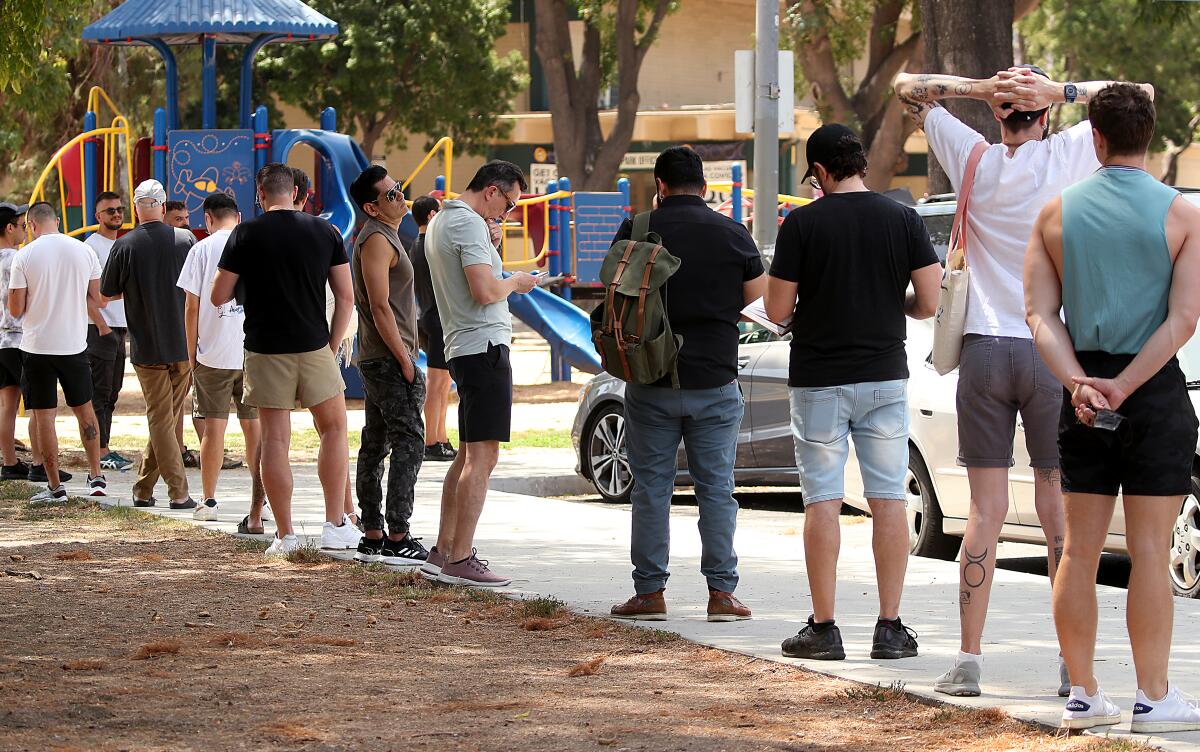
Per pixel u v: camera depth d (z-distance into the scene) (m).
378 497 12.05
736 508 9.87
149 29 25.97
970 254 7.93
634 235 9.63
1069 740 6.92
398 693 7.99
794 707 7.71
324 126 27.72
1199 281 6.61
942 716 7.40
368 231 11.43
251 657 8.83
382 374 11.74
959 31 22.69
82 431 15.60
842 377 8.59
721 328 9.67
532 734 7.17
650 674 8.45
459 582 11.08
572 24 55.12
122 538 13.30
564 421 25.42
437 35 48.03
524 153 58.03
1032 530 11.95
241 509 15.04
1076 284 6.79
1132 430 6.72
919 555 13.16
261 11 26.22
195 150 26.41
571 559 12.30
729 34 59.19
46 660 8.62
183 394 15.13
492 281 10.62
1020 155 7.80
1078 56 53.50
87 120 29.08
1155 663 6.89
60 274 15.24
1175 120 55.81
